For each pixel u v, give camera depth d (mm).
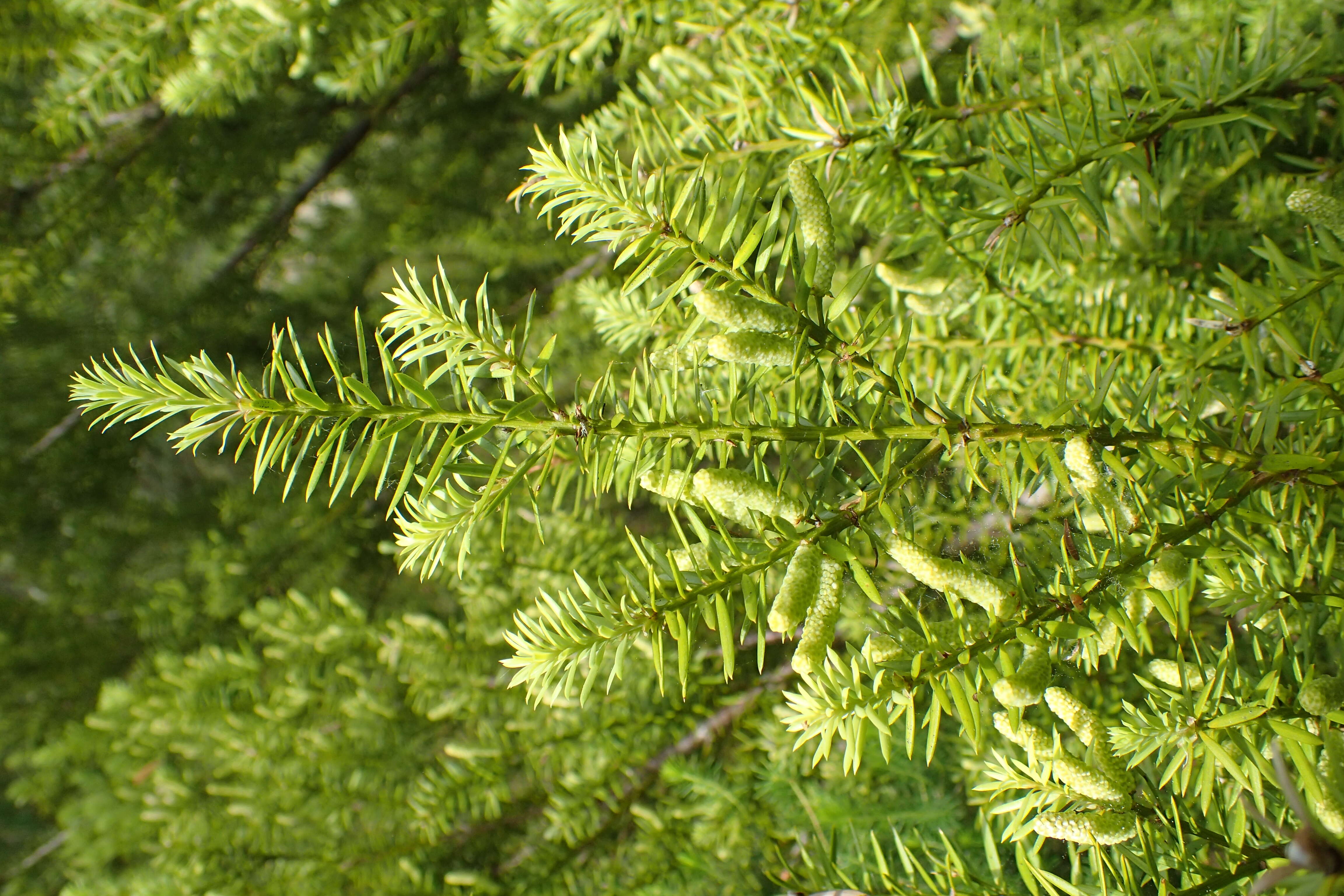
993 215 441
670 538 678
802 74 500
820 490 403
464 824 733
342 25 757
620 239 406
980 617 404
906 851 433
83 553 1195
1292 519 409
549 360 405
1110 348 480
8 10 840
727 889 588
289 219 1266
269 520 1033
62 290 1106
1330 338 421
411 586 1079
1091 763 404
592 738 661
